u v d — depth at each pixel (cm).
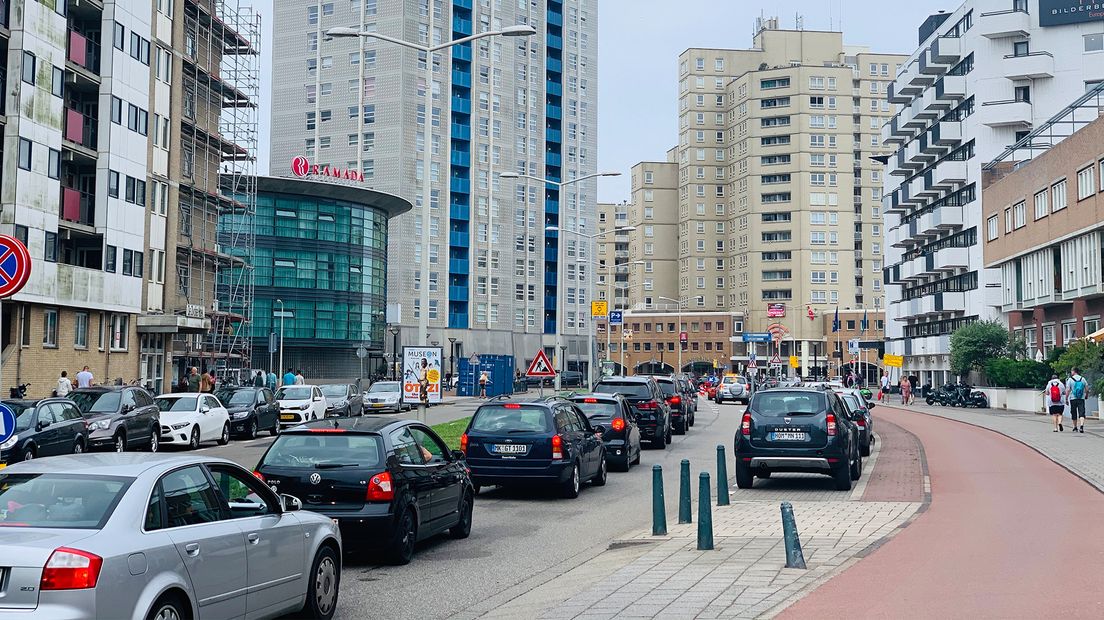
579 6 11906
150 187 4609
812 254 13488
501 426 1712
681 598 886
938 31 8488
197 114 5212
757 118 13800
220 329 5562
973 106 7494
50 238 3819
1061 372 4344
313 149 10162
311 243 8206
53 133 3844
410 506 1142
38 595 580
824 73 13600
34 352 3728
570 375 10125
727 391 6562
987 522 1356
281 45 10350
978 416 4788
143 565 629
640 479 2067
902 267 8788
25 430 2097
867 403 3008
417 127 9944
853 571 1002
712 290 14538
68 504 648
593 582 973
